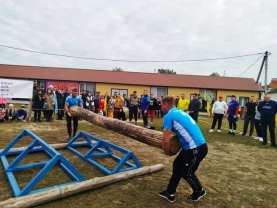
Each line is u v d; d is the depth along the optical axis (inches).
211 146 256.8
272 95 1208.2
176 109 111.7
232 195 129.6
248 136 340.8
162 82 874.8
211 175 160.9
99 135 293.7
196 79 943.0
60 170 154.7
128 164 173.2
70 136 251.6
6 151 181.2
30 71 843.4
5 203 98.5
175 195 125.2
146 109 378.0
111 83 821.2
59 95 437.4
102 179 130.6
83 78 827.4
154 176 151.7
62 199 113.7
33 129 315.0
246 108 339.0
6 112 376.2
